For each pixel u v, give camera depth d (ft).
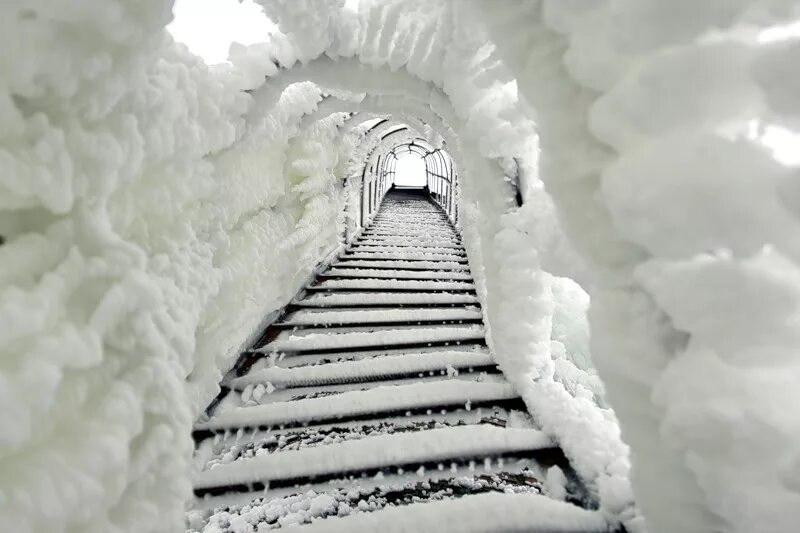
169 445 4.33
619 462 6.43
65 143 3.80
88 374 3.80
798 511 2.63
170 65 5.97
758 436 2.71
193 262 7.11
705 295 2.90
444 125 11.79
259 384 10.13
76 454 3.29
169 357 4.82
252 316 10.87
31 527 2.80
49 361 3.10
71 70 3.59
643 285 3.44
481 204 9.21
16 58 3.13
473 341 12.41
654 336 3.50
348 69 8.39
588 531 5.83
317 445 8.13
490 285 9.47
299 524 6.37
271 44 8.01
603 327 3.89
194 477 7.30
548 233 6.14
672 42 2.87
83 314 3.78
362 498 6.88
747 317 2.79
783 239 2.67
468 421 8.69
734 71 2.71
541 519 5.96
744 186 2.65
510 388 9.23
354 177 25.04
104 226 4.15
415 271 20.43
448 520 6.02
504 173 8.39
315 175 15.60
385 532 5.95
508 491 6.88
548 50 4.02
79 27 3.51
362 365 10.56
